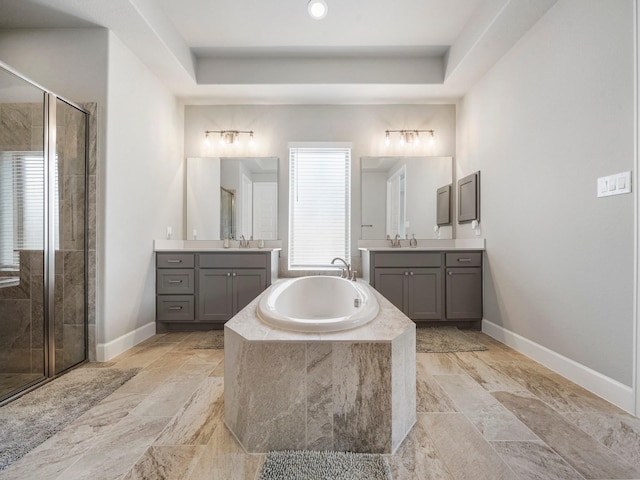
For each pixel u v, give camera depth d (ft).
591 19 6.20
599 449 4.54
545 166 7.54
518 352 8.57
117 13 7.56
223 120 12.65
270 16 8.88
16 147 7.22
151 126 10.20
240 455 4.43
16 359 7.12
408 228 12.57
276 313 5.60
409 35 9.75
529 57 8.09
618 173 5.65
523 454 4.44
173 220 11.82
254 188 12.58
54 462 4.28
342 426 4.52
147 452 4.49
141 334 9.63
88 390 6.40
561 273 7.05
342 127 12.63
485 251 10.41
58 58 8.10
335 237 12.80
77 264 7.96
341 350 4.49
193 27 9.36
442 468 4.17
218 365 7.73
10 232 7.24
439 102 12.48
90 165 8.02
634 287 5.38
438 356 8.28
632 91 5.40
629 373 5.50
